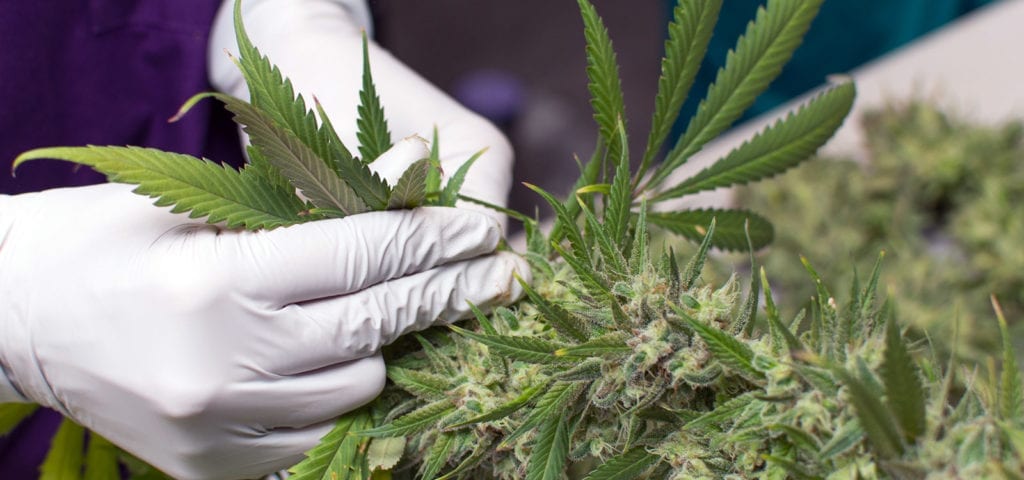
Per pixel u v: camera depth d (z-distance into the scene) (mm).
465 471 842
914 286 1938
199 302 888
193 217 745
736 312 752
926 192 2143
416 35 4012
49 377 986
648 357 683
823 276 2004
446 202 974
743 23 2871
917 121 2199
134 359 912
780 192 2154
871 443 584
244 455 983
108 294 922
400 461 899
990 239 2012
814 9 870
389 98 1476
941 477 541
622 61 3855
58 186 1603
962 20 2422
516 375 783
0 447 1568
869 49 2920
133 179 697
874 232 2104
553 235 972
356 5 1838
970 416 584
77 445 1133
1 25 1418
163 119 1679
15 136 1483
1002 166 2104
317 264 914
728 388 713
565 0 4035
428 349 881
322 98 1441
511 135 3646
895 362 530
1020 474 518
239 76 1650
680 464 720
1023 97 2281
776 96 3006
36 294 963
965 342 1796
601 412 784
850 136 2369
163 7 1617
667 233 1967
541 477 717
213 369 902
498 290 985
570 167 3525
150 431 958
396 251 936
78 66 1558
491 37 3971
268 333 912
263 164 801
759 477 669
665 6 3006
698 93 3057
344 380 921
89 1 1532
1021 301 1956
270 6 1629
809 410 596
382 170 910
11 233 1003
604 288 719
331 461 841
